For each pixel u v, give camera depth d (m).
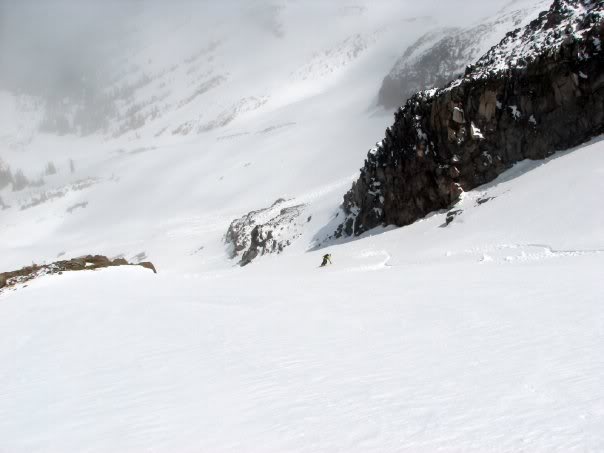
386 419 5.32
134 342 12.62
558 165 42.34
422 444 4.57
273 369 8.23
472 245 34.44
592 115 43.75
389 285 20.53
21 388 9.02
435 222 49.78
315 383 7.10
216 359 9.52
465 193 51.72
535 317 10.45
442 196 53.88
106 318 18.06
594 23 44.44
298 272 42.75
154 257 146.38
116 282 36.50
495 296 14.20
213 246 138.88
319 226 85.25
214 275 66.19
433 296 15.75
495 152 50.81
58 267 43.19
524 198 39.16
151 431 5.68
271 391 6.88
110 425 6.09
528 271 20.00
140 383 8.30
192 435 5.40
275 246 89.81
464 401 5.64
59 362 11.16
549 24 51.69
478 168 51.78
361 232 68.50
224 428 5.55
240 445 4.98
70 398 7.83
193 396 7.08
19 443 5.77
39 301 27.36
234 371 8.38
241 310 16.70
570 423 4.66
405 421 5.21
